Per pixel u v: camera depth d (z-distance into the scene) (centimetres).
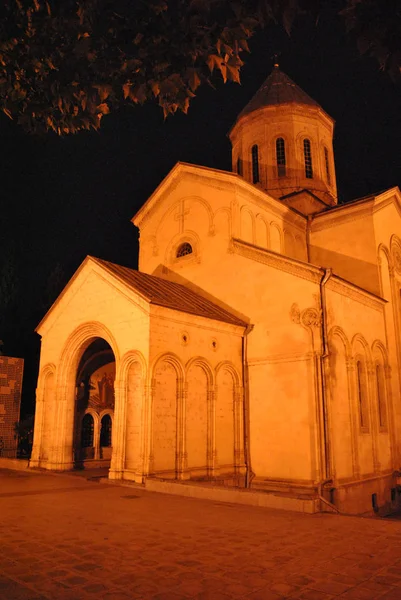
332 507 1234
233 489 1266
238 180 2219
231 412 1920
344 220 2511
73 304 1989
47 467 1952
